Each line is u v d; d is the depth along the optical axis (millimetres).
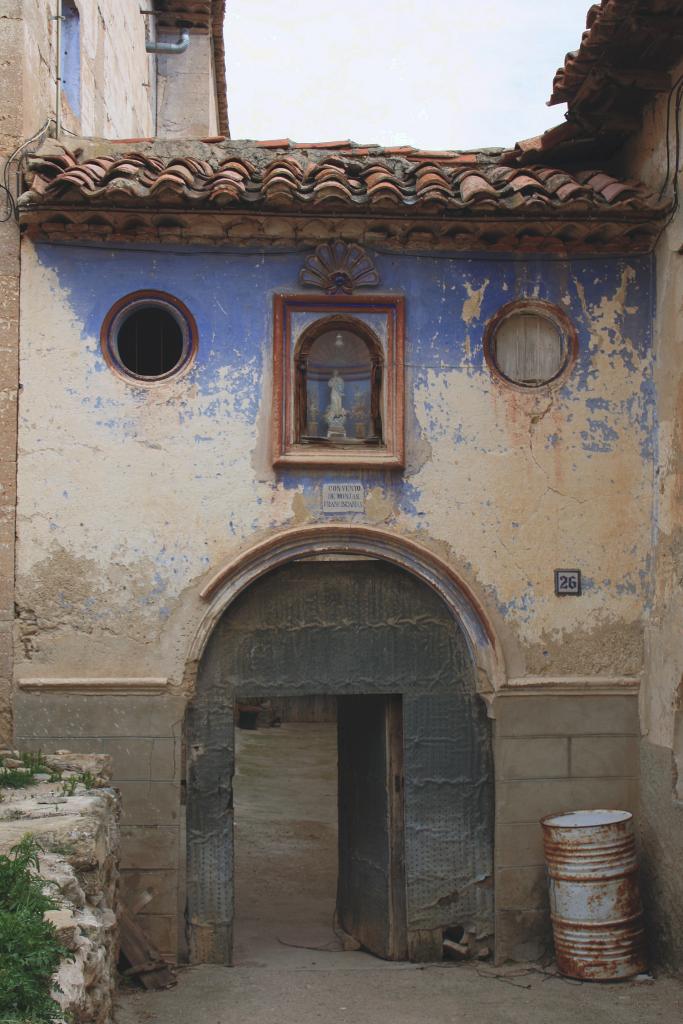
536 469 9039
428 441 8977
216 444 8820
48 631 8648
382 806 9203
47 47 9344
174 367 8852
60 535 8672
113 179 8484
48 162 8539
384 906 9141
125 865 8578
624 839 8500
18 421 8680
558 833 8508
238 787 16469
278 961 9062
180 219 8625
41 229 8633
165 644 8711
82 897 5855
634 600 9055
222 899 8844
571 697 8992
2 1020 4129
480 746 9070
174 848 8617
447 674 9070
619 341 9109
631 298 9117
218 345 8844
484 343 9023
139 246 8820
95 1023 5574
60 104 9742
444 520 8969
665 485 8789
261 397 8875
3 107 8641
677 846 8258
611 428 9094
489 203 8555
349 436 9000
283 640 8961
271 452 8836
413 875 8984
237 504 8820
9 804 6809
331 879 12039
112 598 8703
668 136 8617
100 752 8625
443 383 9000
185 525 8773
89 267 8766
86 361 8742
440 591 8945
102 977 5953
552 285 9078
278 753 19234
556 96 9000
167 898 8594
